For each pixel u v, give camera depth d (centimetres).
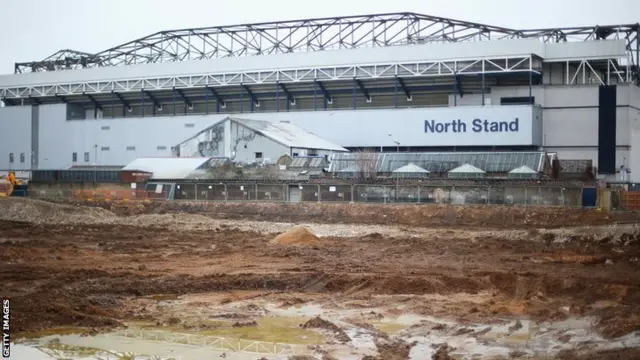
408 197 6969
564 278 3084
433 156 8700
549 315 2503
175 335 2288
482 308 2630
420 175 8319
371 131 10356
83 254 3950
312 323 2402
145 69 12138
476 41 10069
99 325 2392
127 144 11912
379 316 2533
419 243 4519
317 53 10900
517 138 9488
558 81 10356
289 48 12050
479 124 9688
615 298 2777
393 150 10356
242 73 11325
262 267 3494
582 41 9981
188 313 2594
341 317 2536
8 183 8650
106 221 5838
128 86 12250
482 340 2198
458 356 2020
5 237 4634
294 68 10975
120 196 8306
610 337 2191
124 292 2903
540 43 9956
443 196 6856
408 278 3077
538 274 3241
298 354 2056
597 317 2461
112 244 4428
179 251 4169
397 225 6072
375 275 3189
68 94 12750
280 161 9119
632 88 9594
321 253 4009
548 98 9900
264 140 9488
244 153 9644
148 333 2309
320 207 6812
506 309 2594
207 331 2342
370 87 10788
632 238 4359
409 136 10106
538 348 2098
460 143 9800
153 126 11712
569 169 8519
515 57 9838
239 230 5403
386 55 10481
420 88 10612
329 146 10056
